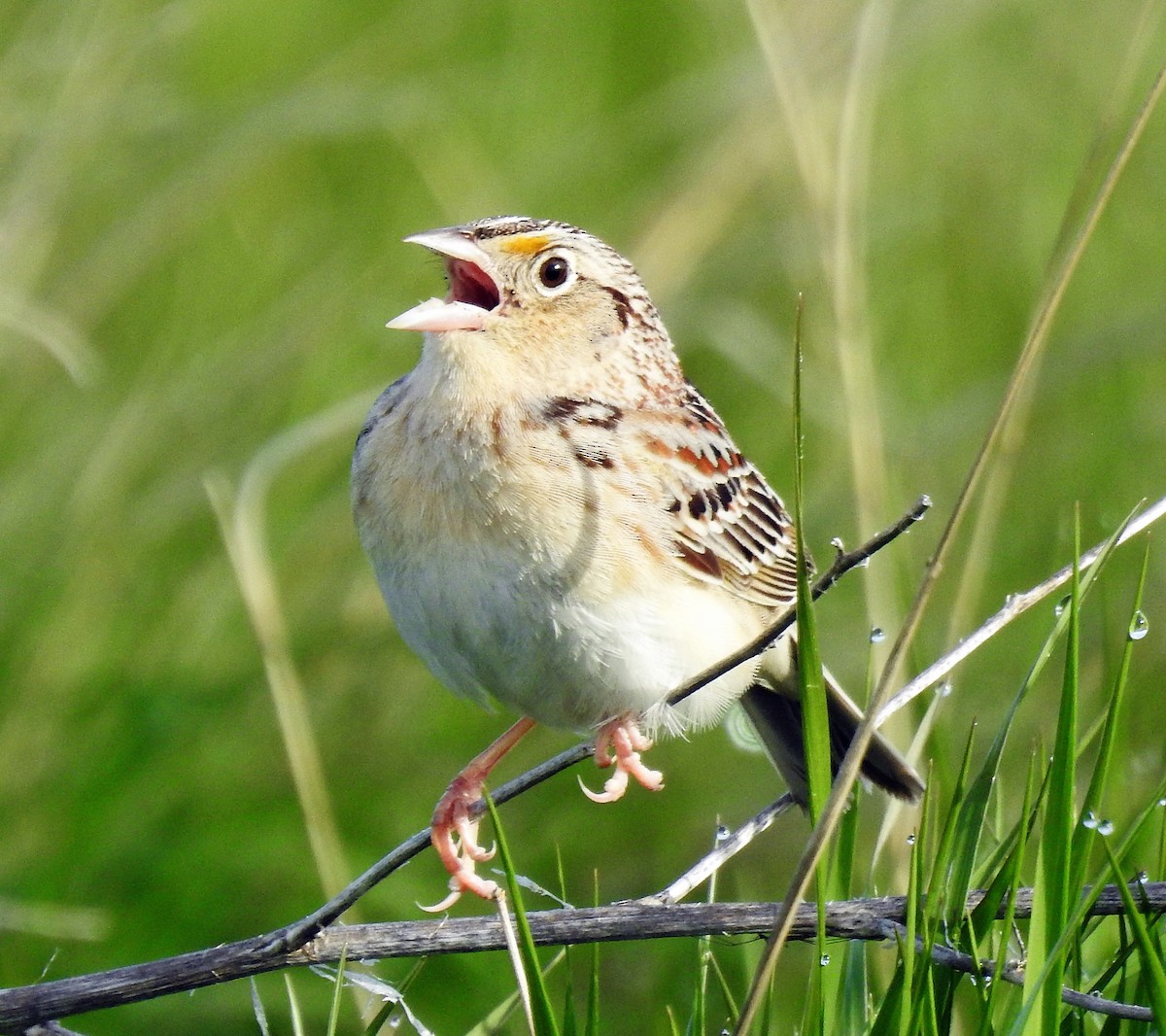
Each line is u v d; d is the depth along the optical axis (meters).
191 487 11.52
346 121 13.05
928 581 5.74
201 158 12.77
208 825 10.01
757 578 9.04
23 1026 6.49
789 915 5.79
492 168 14.39
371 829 10.40
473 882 7.92
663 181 13.34
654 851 10.56
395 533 8.16
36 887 9.60
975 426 12.47
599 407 8.44
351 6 15.64
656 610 8.16
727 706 8.68
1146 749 8.73
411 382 8.46
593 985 6.26
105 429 11.87
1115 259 14.34
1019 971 6.10
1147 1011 5.73
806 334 12.95
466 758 10.92
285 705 8.88
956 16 13.98
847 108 10.12
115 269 12.41
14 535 11.20
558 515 8.01
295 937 6.47
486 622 8.06
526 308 8.39
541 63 15.39
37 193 11.91
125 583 11.06
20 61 12.33
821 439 12.88
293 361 12.42
